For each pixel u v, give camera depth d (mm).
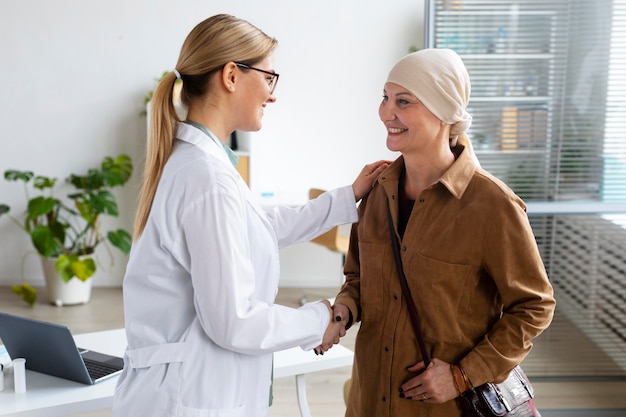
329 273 6000
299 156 5812
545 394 3281
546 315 1623
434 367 1648
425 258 1668
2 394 2113
